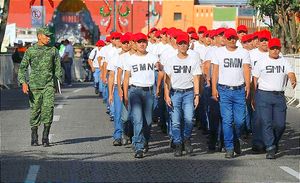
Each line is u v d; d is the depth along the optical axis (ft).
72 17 329.31
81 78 191.11
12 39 310.04
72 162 53.11
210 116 60.34
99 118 87.66
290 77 56.75
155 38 77.25
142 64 56.49
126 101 57.06
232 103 56.70
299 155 58.54
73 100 117.19
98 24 338.34
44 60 60.80
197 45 76.43
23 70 61.31
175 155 57.11
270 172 49.34
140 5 354.13
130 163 53.06
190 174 48.03
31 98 61.57
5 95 129.70
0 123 81.35
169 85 56.70
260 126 58.95
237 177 47.06
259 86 57.11
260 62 56.90
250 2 137.69
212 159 55.67
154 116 79.30
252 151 60.23
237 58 56.44
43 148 60.85
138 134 55.88
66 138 68.08
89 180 45.47
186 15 368.89
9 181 44.93
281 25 132.77
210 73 64.39
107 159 54.95
